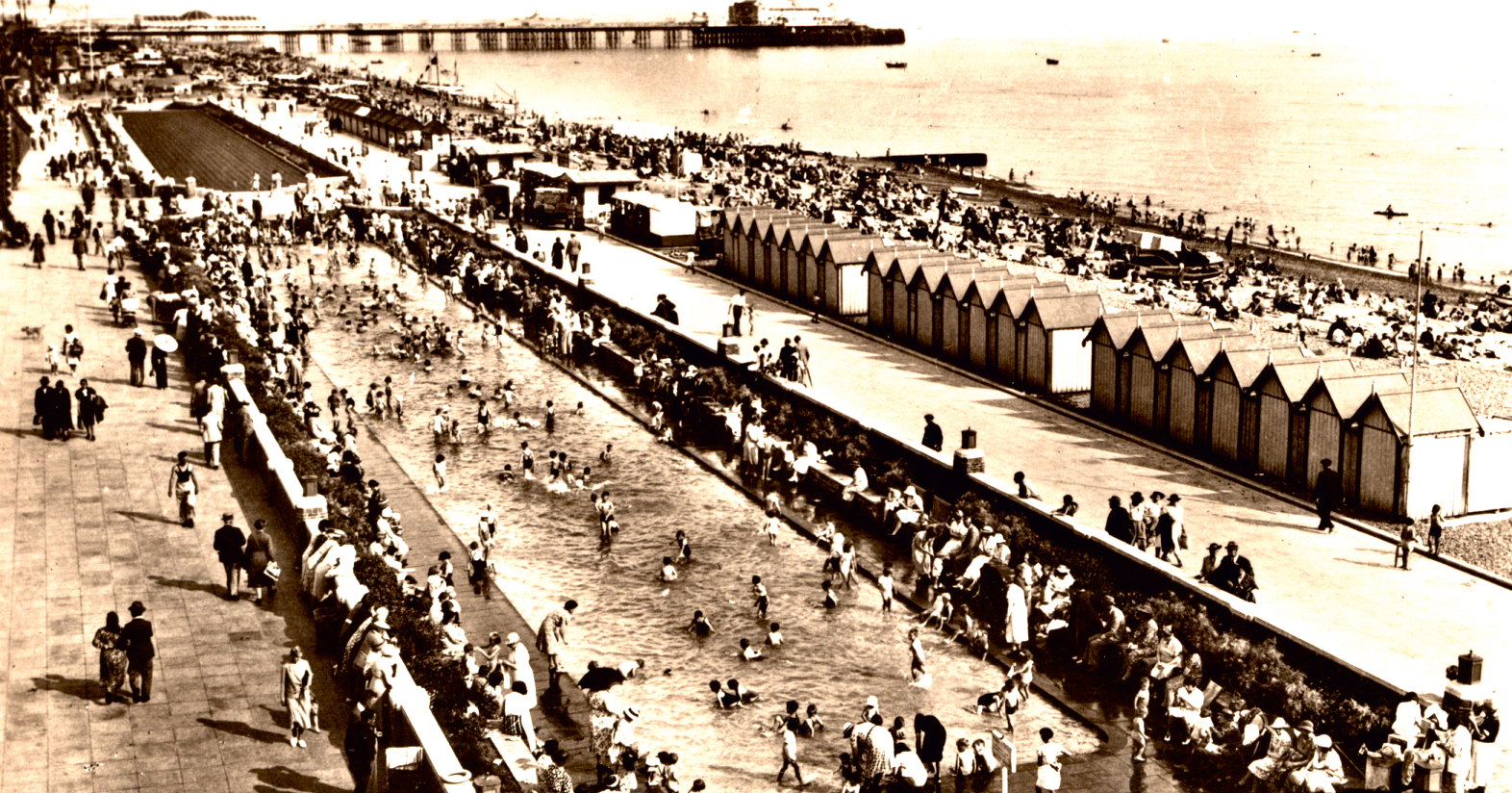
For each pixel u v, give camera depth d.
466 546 47.97
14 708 29.69
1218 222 157.75
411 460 58.09
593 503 52.62
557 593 44.12
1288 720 33.28
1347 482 49.47
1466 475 48.03
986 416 61.53
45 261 78.81
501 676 34.03
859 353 73.75
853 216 118.75
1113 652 37.78
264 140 165.50
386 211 116.88
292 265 99.31
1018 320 66.56
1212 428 55.38
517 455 58.88
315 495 39.47
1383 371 52.72
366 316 84.25
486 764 29.09
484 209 120.50
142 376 54.69
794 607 43.03
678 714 35.97
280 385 57.47
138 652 30.20
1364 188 189.25
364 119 181.00
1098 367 61.38
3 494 42.59
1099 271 100.69
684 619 42.12
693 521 51.03
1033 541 44.12
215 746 28.48
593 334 76.44
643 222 110.31
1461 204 172.75
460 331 79.44
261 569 35.47
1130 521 43.84
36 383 54.19
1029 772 32.75
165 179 114.94
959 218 125.69
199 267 77.12
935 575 42.88
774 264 90.25
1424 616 39.53
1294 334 80.06
